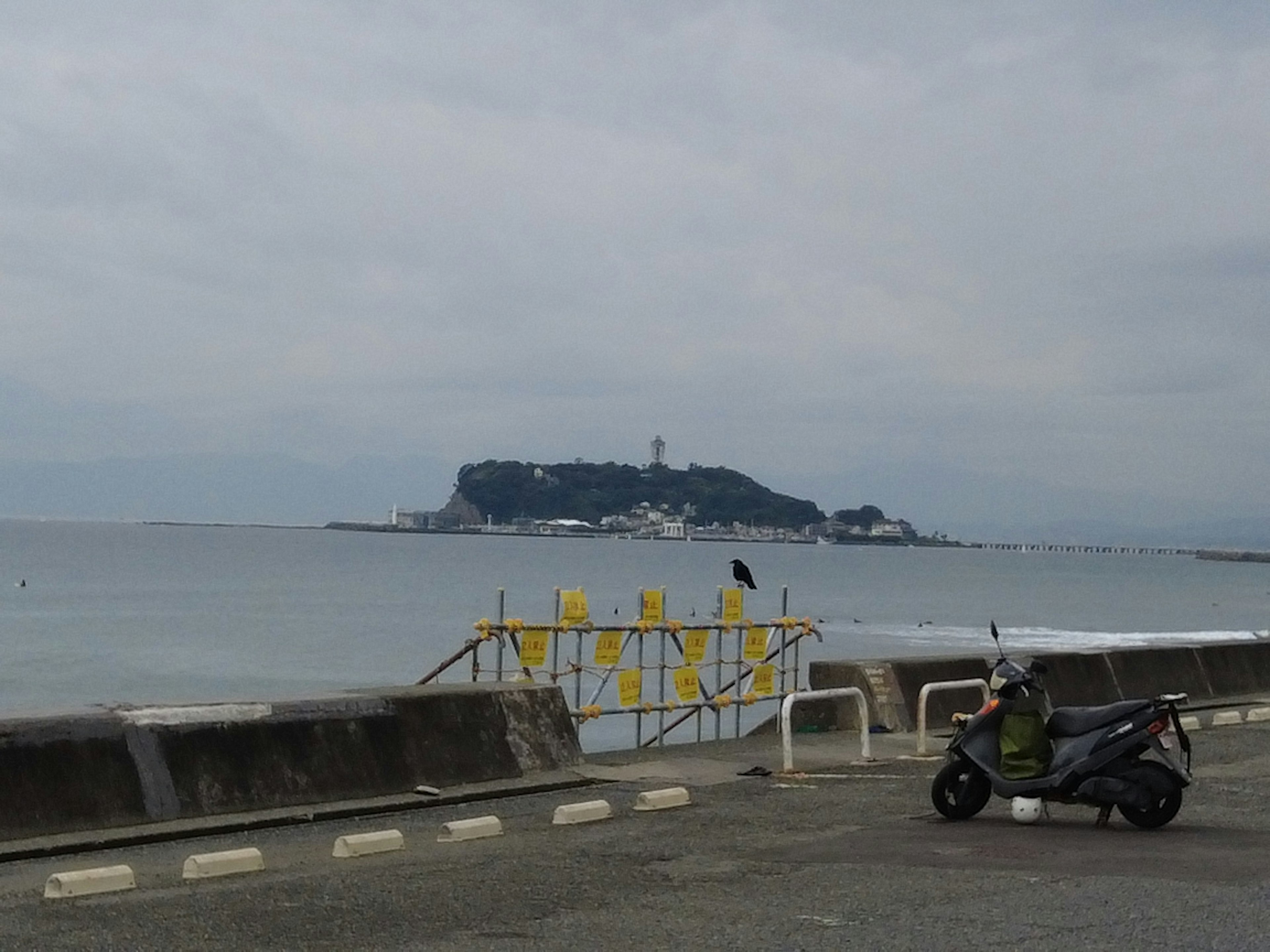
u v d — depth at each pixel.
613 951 6.77
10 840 9.14
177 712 10.30
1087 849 9.47
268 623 66.50
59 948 6.79
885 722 16.77
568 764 12.88
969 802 10.77
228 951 6.77
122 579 112.00
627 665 35.03
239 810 10.32
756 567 178.75
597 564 164.38
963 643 58.81
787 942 6.90
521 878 8.49
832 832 10.21
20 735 9.41
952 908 7.61
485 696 12.52
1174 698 10.39
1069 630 73.19
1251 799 11.84
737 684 16.98
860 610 89.06
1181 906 7.63
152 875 8.59
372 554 196.50
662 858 9.18
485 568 146.75
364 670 45.66
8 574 119.31
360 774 11.19
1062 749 10.43
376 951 6.79
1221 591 149.25
